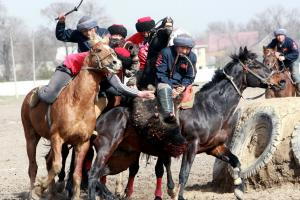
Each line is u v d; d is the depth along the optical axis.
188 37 11.21
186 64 11.41
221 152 11.94
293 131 11.89
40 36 85.88
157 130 11.06
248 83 11.96
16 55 82.06
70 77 10.98
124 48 11.58
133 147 11.48
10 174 16.12
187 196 12.30
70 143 10.99
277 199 10.98
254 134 12.82
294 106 12.45
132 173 12.23
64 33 12.20
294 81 18.36
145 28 12.22
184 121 11.52
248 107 13.43
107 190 11.62
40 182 10.92
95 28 11.95
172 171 15.78
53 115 10.82
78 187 10.93
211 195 12.32
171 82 11.40
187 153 11.53
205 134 11.57
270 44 18.83
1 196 13.08
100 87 11.20
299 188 11.61
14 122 29.64
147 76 11.72
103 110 11.29
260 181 12.06
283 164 11.80
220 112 11.72
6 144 22.06
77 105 10.67
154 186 13.89
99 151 11.03
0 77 77.12
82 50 12.13
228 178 12.66
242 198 11.52
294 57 18.33
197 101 11.75
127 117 11.14
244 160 12.69
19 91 58.00
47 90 10.93
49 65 84.12
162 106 11.07
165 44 11.71
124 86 10.86
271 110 12.49
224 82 11.85
